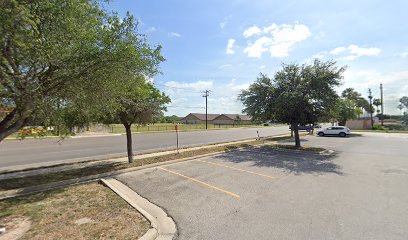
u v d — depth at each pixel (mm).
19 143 19094
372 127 44938
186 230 4352
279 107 14859
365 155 13594
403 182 7672
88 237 3936
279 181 7727
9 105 4750
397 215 5000
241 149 15414
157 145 18266
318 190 6781
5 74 3992
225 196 6238
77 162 10781
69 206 5355
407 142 21047
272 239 4016
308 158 12359
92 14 5082
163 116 10938
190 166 9883
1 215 4816
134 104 9203
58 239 3861
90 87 5316
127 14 5801
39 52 4098
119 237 3949
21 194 6180
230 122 102688
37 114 5188
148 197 6160
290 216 4957
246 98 17000
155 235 4102
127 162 10531
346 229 4367
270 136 28688
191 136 28547
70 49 4629
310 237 4074
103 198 5918
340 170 9484
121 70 5602
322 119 15430
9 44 3838
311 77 14617
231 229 4383
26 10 3539
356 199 6020
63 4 4301
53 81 4785
